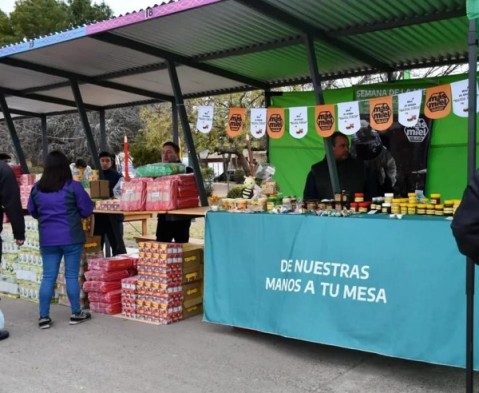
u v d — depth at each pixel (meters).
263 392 3.50
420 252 3.60
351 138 6.52
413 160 6.21
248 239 4.51
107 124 25.14
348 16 4.50
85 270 5.88
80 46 5.43
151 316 5.17
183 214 5.18
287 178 7.10
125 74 6.55
